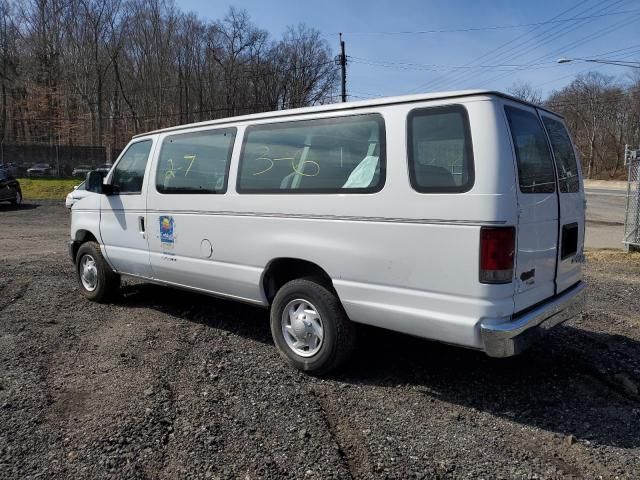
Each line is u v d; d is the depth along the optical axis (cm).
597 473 305
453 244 351
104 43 5803
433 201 358
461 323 350
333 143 416
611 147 7862
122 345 500
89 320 582
